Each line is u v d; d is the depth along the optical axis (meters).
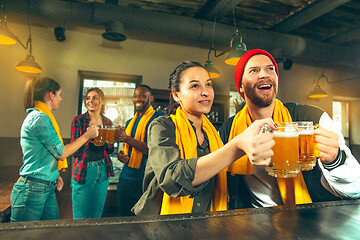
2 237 0.45
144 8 4.17
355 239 0.46
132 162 2.08
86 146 2.04
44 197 1.51
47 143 1.47
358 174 0.79
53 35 4.18
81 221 0.54
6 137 3.94
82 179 1.99
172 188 0.71
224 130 1.31
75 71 4.24
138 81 4.73
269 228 0.52
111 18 3.53
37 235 0.46
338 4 3.46
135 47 4.57
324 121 1.03
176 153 0.76
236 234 0.48
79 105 4.42
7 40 2.96
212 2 3.82
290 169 0.71
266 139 0.61
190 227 0.52
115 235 0.47
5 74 3.99
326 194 1.04
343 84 5.95
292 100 5.52
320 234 0.48
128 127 2.43
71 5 3.44
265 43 4.27
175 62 4.77
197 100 0.93
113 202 3.67
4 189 2.38
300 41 4.46
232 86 5.19
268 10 4.15
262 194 1.14
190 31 3.88
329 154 0.75
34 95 1.67
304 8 3.86
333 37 5.17
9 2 3.24
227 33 4.03
